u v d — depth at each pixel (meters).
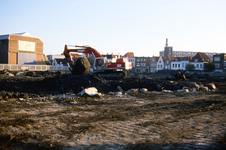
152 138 5.76
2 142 5.59
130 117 8.13
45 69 54.53
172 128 6.70
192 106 10.30
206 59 70.06
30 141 5.59
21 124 7.04
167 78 29.36
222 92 15.70
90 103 11.02
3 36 57.22
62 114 8.55
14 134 6.07
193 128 6.69
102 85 17.52
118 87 17.50
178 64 72.88
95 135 6.03
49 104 10.57
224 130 6.46
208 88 18.42
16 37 56.97
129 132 6.30
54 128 6.69
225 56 62.53
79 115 8.42
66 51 27.11
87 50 26.45
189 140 5.56
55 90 16.86
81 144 5.36
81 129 6.60
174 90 17.70
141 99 12.50
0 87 16.00
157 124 7.15
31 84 18.45
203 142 5.40
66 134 6.11
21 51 58.28
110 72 25.73
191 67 64.25
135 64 92.75
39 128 6.67
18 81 18.89
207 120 7.68
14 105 10.12
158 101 11.84
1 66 45.06
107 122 7.42
